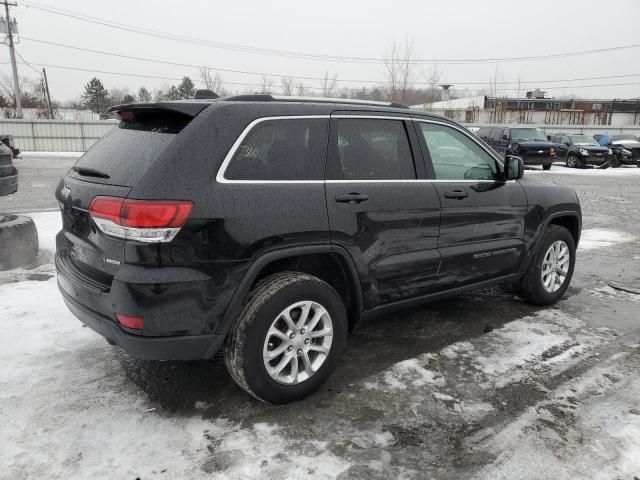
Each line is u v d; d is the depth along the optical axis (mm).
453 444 2664
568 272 4867
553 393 3184
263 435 2715
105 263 2660
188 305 2586
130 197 2504
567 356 3719
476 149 4059
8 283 5059
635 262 6637
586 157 22734
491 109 48094
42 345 3723
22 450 2557
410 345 3881
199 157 2633
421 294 3664
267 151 2871
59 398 3041
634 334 4156
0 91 53094
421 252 3574
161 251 2502
